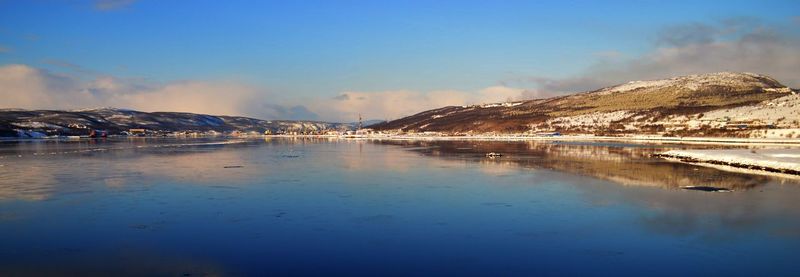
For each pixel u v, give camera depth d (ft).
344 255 47.01
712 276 41.27
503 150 212.84
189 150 228.84
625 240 51.78
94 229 56.90
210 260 45.62
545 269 43.01
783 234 53.88
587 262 44.78
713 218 61.77
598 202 73.05
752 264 44.14
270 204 72.23
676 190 84.58
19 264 44.60
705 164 133.39
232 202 73.87
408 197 78.18
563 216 63.26
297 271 42.68
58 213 65.82
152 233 55.16
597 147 235.40
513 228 57.11
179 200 75.82
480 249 48.78
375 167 130.00
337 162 147.95
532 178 102.42
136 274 42.09
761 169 117.08
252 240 52.11
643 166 128.16
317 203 72.95
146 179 102.47
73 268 43.52
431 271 42.57
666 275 41.52
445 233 54.90
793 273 41.81
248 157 173.78
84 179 102.42
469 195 79.92
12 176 108.06
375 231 55.88
